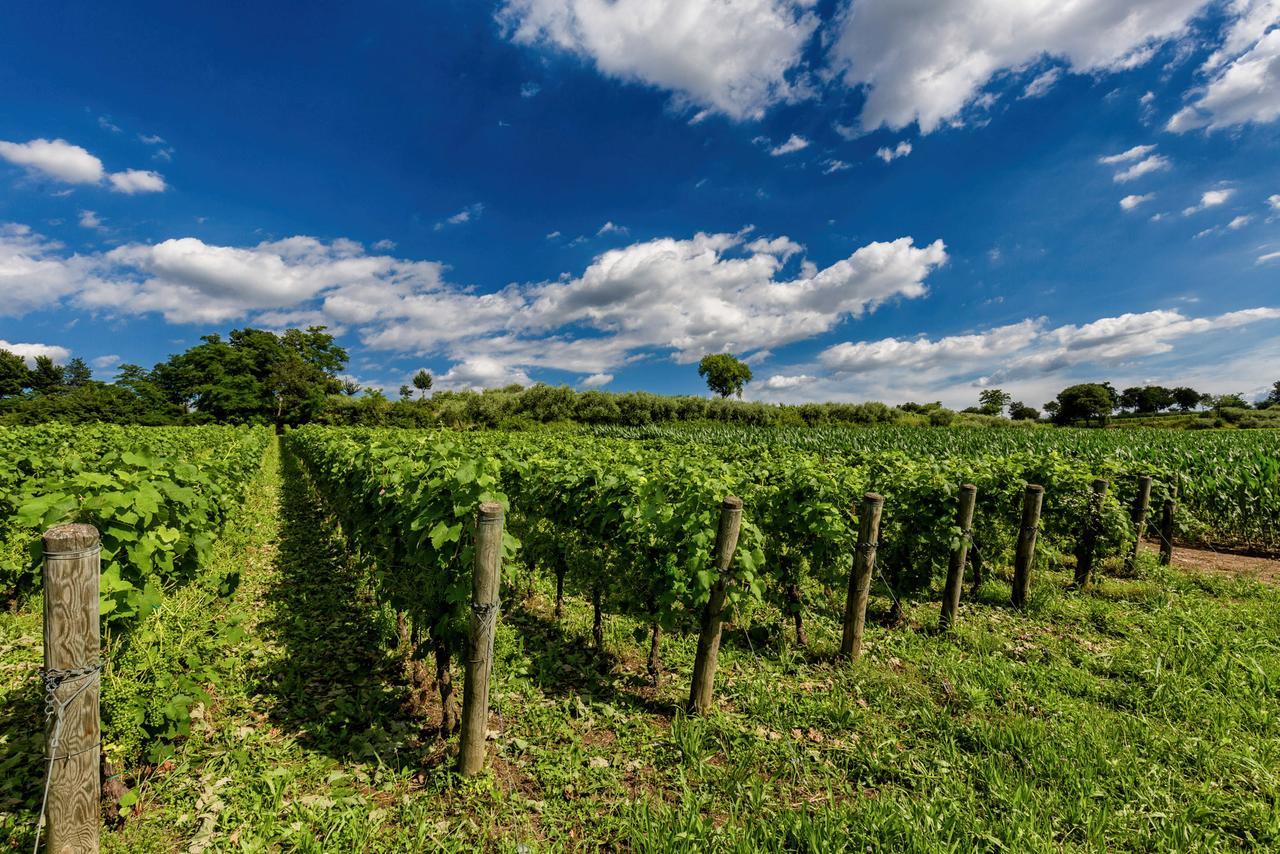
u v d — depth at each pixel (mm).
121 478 3598
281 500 14219
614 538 5258
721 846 2896
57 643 2426
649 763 3686
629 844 2982
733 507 4043
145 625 3395
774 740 3932
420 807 3184
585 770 3570
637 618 5641
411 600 4430
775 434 28688
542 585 7086
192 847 2885
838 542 5719
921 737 3967
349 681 4832
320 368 68250
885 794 3270
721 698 4551
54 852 2510
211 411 55281
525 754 3766
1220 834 2971
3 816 2992
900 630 6012
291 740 3846
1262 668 4629
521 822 3135
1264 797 3262
